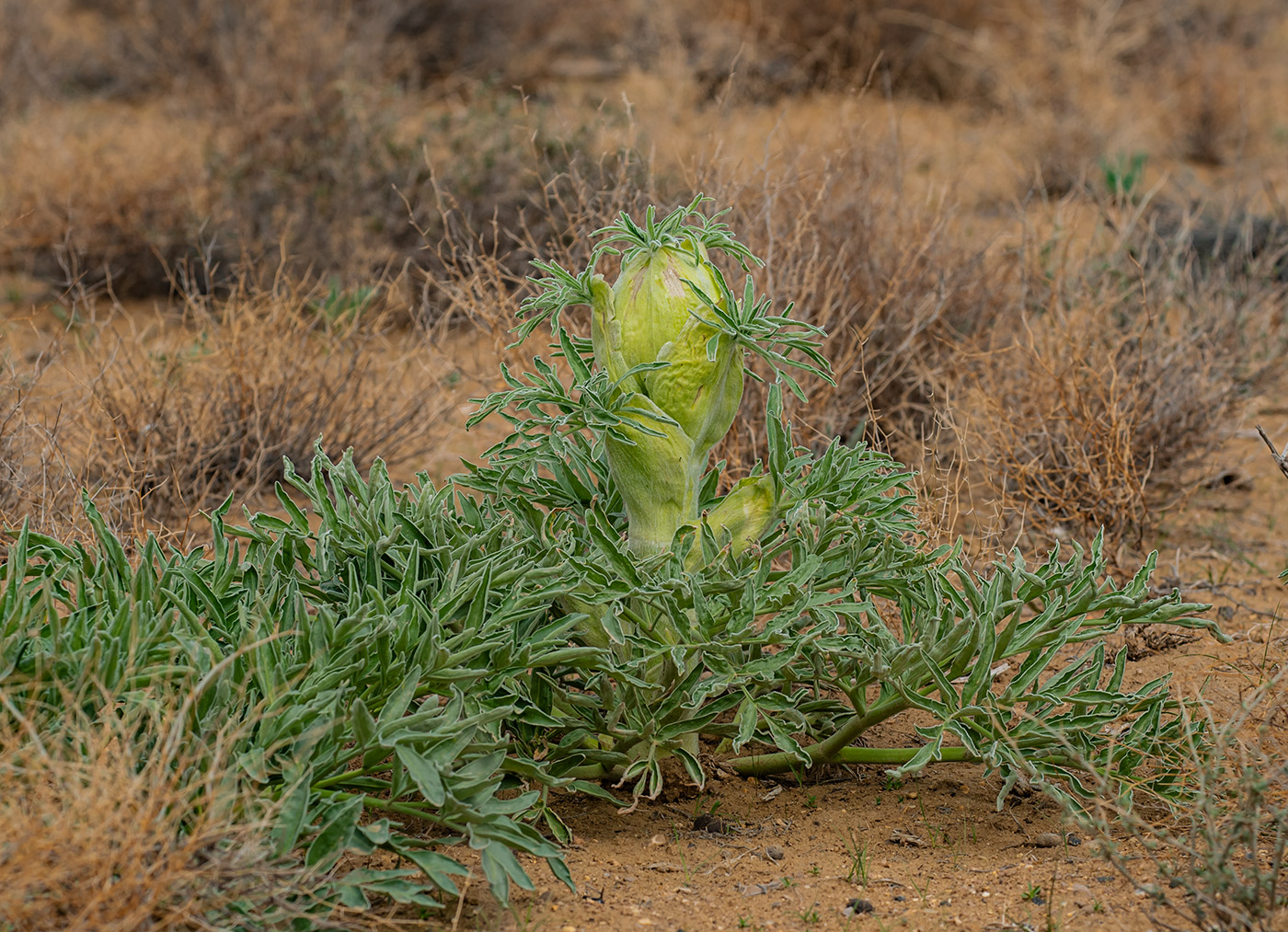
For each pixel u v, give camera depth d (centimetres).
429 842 225
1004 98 987
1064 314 466
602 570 233
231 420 453
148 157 716
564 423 241
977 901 229
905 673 249
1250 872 214
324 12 921
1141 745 262
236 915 194
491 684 229
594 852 249
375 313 563
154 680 205
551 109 760
